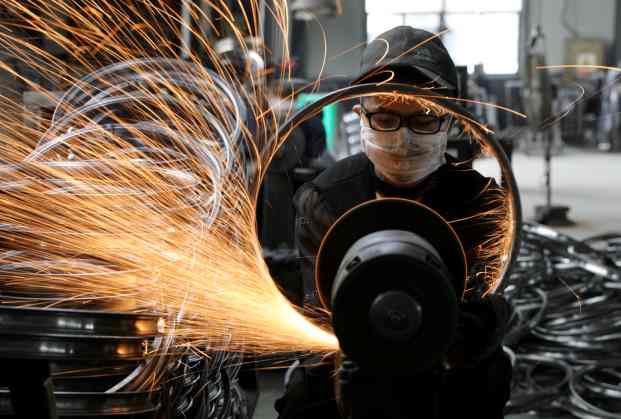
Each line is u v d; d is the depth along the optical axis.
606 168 12.52
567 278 4.99
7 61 2.26
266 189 3.47
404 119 1.53
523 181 11.15
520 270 4.84
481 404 1.40
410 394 1.21
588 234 7.29
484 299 1.29
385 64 1.51
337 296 1.03
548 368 3.78
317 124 3.70
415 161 1.57
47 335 1.21
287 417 1.60
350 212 1.20
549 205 7.87
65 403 1.30
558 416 3.18
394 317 1.02
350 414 1.21
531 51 10.02
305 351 1.48
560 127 14.30
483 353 1.25
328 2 6.09
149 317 1.32
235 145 1.69
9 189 1.58
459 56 14.10
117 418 1.33
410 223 1.20
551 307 4.44
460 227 1.57
